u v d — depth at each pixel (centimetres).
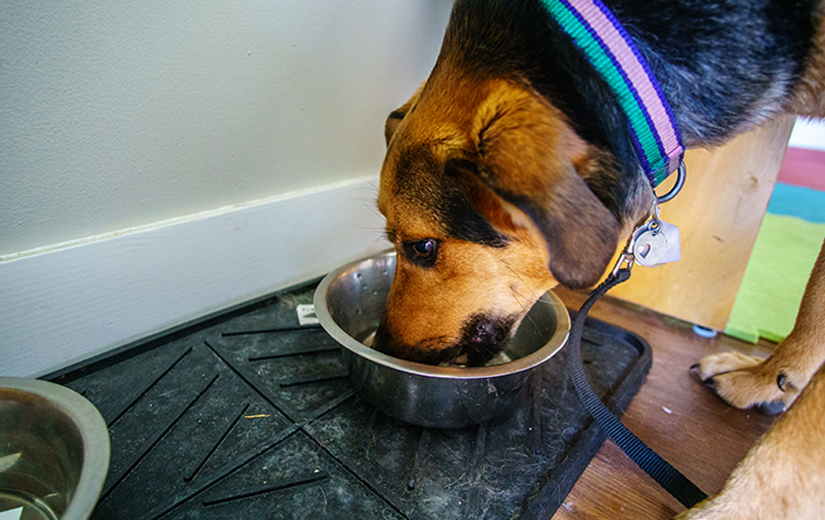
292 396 55
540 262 47
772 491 40
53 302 53
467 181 39
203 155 58
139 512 43
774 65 43
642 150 42
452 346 50
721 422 58
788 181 140
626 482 50
